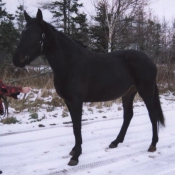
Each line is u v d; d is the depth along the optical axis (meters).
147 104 4.39
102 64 4.02
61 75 3.67
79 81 3.69
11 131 5.24
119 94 4.21
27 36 3.38
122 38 12.73
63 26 14.33
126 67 4.31
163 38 14.01
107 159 3.91
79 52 3.85
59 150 4.30
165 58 13.09
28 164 3.71
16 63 3.33
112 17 11.98
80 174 3.39
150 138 4.98
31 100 7.61
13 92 3.04
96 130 5.50
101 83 3.94
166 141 4.78
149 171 3.48
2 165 3.68
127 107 4.67
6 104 3.25
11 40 15.54
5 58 11.84
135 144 4.62
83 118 6.47
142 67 4.32
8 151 4.22
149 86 4.36
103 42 13.21
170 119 6.46
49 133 5.19
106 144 4.62
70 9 14.39
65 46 3.72
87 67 3.82
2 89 3.03
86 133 5.27
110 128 5.66
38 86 9.04
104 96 4.05
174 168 3.58
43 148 4.38
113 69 4.09
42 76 9.58
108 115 6.87
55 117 6.52
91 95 3.93
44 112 6.82
